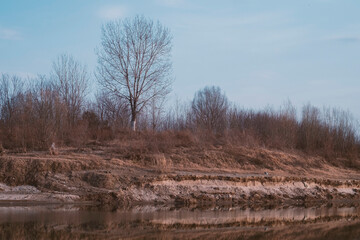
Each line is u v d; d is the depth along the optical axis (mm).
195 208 28062
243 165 36812
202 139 40500
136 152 33312
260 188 33500
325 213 28547
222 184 32031
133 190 28938
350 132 50594
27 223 19547
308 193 35188
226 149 38438
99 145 35781
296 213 28016
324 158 44875
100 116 46938
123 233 18766
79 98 45469
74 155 31797
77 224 20047
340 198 36500
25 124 35562
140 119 47188
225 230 21078
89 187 28094
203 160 35688
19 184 27391
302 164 40281
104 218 22125
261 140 45062
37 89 40594
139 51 43250
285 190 34469
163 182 30250
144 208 26750
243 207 29922
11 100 41281
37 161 28562
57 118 36906
